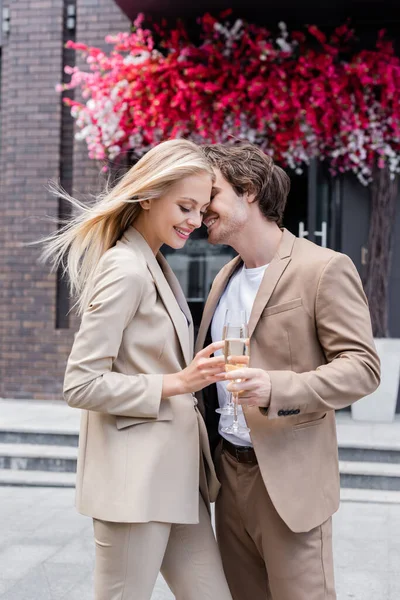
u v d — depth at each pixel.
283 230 2.00
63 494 4.75
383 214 6.36
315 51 6.42
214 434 2.08
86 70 6.92
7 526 4.07
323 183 6.57
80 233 1.91
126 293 1.72
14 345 7.09
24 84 7.11
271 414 1.68
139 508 1.70
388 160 6.35
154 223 1.85
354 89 6.18
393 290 6.58
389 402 6.12
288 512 1.79
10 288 7.11
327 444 1.90
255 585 2.07
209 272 6.75
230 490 1.98
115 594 1.75
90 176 6.88
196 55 6.12
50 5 7.05
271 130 6.27
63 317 7.13
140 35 6.18
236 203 1.91
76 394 1.70
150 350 1.79
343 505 4.56
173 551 1.89
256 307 1.87
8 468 5.21
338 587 3.25
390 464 5.05
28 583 3.23
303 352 1.83
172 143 1.81
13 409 6.47
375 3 5.97
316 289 1.81
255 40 6.24
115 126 6.22
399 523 4.20
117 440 1.75
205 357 1.71
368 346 1.76
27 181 7.09
